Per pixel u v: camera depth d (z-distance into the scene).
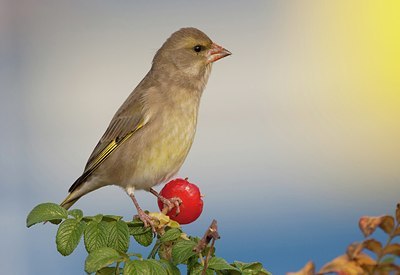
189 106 3.51
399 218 2.76
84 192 3.51
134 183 3.50
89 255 3.25
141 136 3.49
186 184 3.33
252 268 3.26
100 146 3.50
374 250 2.75
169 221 3.29
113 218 3.27
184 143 3.50
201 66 3.52
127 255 3.25
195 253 3.25
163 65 3.52
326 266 2.68
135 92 3.51
